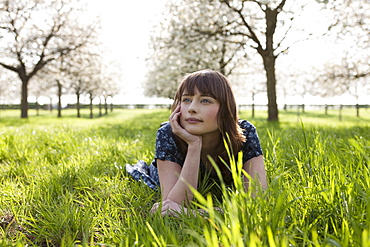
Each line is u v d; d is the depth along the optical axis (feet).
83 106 240.12
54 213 6.48
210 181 7.70
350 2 48.29
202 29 50.85
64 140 17.43
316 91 84.58
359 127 23.81
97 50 77.10
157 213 5.54
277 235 3.98
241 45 52.34
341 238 4.10
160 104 239.71
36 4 68.80
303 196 5.62
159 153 7.08
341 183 5.68
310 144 8.93
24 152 14.12
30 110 191.52
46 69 79.46
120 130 30.27
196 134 6.44
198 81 6.33
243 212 4.04
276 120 51.16
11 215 6.91
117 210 6.77
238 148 6.91
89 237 5.72
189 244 3.90
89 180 9.00
